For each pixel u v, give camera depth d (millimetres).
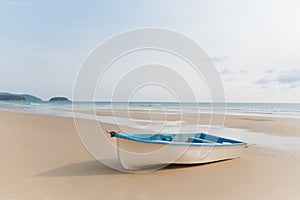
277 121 18375
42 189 4945
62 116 21000
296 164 6848
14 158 7160
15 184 5180
